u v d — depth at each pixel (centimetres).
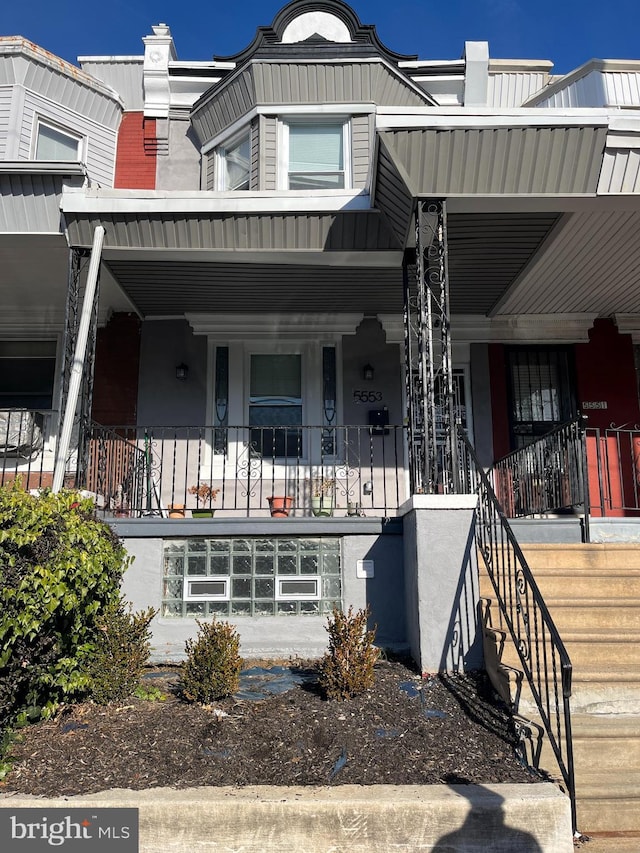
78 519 491
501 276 762
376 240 680
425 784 359
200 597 630
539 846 333
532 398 908
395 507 858
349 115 841
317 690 492
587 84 929
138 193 662
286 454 870
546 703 393
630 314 894
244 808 334
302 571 636
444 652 515
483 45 920
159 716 443
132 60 943
